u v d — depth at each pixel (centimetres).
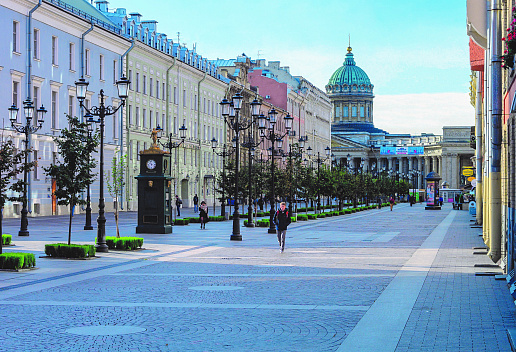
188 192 8850
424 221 6006
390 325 1226
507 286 1675
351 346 1063
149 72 7812
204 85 9444
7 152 2306
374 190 12575
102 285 1745
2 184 2200
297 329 1193
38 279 1850
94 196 6500
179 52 8738
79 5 6756
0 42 5234
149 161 3828
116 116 7038
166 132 8231
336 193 8250
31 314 1330
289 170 5959
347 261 2389
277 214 2761
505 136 2166
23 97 5534
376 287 1712
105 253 2584
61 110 6112
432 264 2270
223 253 2698
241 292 1628
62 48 6128
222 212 6262
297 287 1716
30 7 5597
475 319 1278
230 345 1072
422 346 1059
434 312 1355
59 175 2433
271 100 12575
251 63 13912
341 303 1467
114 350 1038
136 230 3828
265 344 1079
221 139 10138
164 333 1159
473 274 1983
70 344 1075
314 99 15075
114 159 3472
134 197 7400
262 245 3134
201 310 1383
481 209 4997
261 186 6328
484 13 2234
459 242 3331
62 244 2411
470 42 3102
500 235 2198
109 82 6912
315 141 15412
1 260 2022
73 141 2488
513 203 1697
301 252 2770
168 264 2269
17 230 3881
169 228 3875
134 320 1273
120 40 7056
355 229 4659
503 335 1133
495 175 2169
